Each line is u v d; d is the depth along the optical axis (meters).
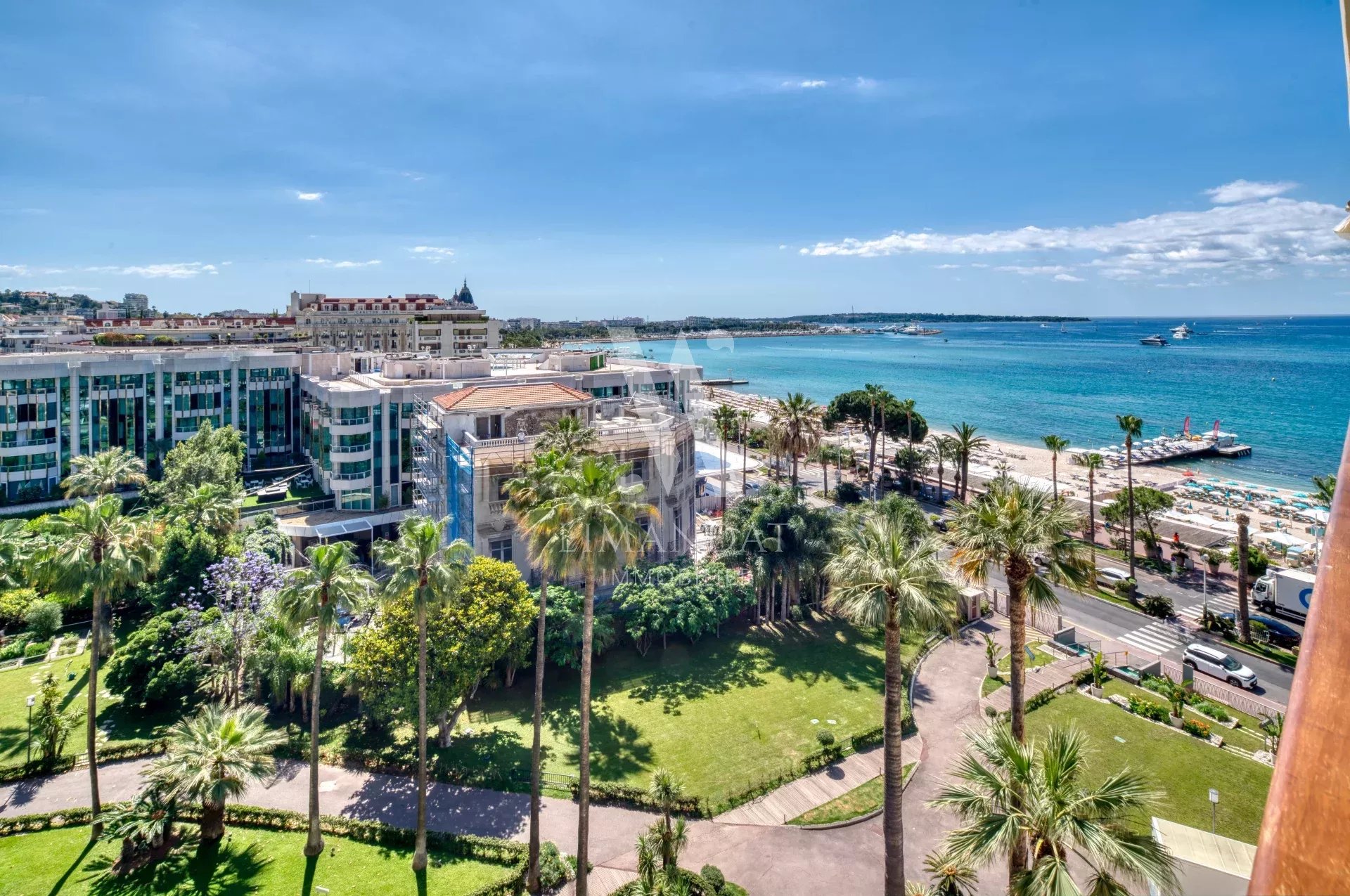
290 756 41.69
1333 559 4.11
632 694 47.91
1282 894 2.81
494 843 33.81
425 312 182.00
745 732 43.31
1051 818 19.92
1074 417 190.25
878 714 45.22
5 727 44.16
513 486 41.72
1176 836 26.55
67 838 35.16
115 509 38.53
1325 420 175.12
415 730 43.53
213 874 32.66
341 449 78.31
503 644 41.59
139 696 45.28
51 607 54.47
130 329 164.38
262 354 103.00
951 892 25.17
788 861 32.88
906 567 27.22
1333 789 3.14
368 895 31.27
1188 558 72.38
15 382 80.50
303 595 34.09
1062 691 47.41
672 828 33.25
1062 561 31.14
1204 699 46.16
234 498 74.62
